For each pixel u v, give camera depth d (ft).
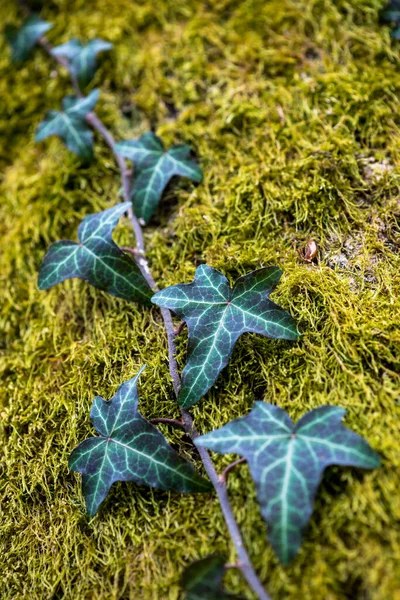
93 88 0.97
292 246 0.81
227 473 0.70
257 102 0.90
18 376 0.83
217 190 0.86
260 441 0.66
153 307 0.81
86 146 0.91
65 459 0.76
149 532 0.70
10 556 0.75
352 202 0.82
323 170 0.82
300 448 0.66
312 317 0.75
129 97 0.96
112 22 0.99
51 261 0.81
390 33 0.89
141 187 0.86
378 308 0.75
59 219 0.91
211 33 0.95
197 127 0.90
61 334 0.85
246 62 0.93
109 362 0.80
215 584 0.64
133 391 0.72
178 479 0.69
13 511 0.76
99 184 0.92
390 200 0.81
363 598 0.63
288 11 0.93
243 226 0.83
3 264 0.91
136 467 0.70
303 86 0.88
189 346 0.72
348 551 0.64
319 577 0.64
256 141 0.87
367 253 0.78
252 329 0.72
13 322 0.88
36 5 1.04
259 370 0.74
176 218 0.86
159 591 0.68
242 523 0.68
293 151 0.86
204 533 0.69
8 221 0.94
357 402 0.70
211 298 0.74
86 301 0.86
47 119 0.93
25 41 0.99
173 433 0.74
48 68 1.01
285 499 0.64
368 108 0.86
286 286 0.77
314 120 0.86
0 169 0.98
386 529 0.64
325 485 0.67
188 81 0.94
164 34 0.97
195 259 0.84
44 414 0.80
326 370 0.73
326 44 0.91
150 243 0.86
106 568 0.71
